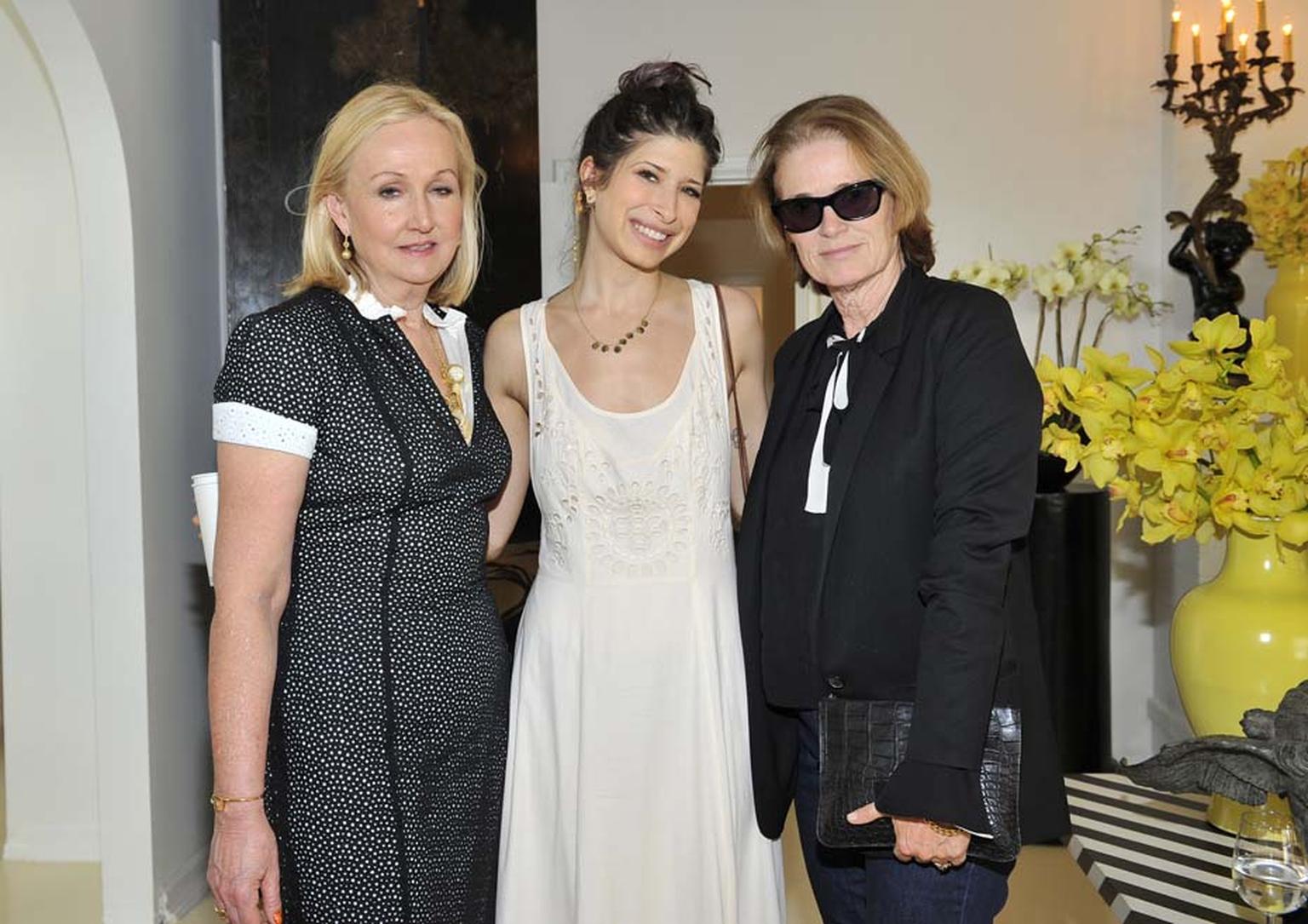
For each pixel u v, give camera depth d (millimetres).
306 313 1672
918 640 1670
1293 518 1884
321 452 1651
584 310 2010
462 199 1878
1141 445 1928
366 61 3762
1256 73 4465
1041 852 4191
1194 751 1551
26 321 4066
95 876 4016
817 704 1810
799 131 1742
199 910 3701
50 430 4105
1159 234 5043
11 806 4195
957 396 1611
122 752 3504
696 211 1961
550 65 5172
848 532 1685
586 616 1935
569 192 4934
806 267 1808
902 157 1711
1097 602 4445
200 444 3916
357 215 1732
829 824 1688
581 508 1949
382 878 1656
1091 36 5039
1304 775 1455
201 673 3891
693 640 1938
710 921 1926
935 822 1521
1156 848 1911
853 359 1765
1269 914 1530
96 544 3479
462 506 1775
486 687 1806
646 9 5141
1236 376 2377
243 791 1594
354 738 1644
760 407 2107
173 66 3756
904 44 5090
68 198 4035
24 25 3461
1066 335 5113
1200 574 4262
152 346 3562
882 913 1719
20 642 4164
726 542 2010
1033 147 5078
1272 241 3533
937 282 1748
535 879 1952
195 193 3906
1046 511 4402
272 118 3752
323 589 1660
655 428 1940
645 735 1921
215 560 1625
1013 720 1641
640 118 1892
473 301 4070
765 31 5113
